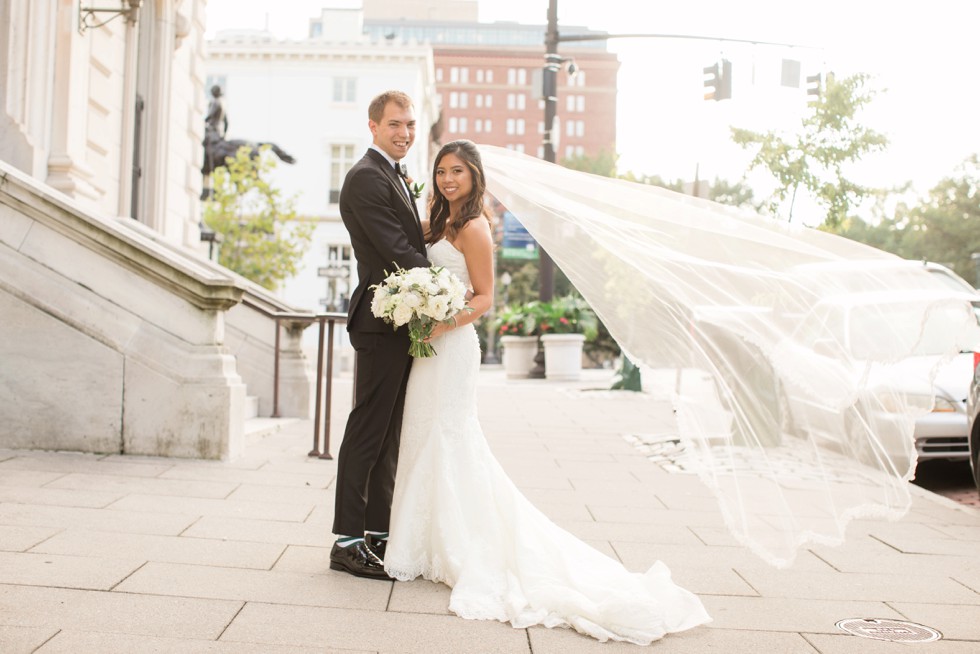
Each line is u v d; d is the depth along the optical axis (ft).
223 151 90.74
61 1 29.40
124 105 36.50
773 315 13.87
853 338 13.87
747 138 42.04
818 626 12.77
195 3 44.47
